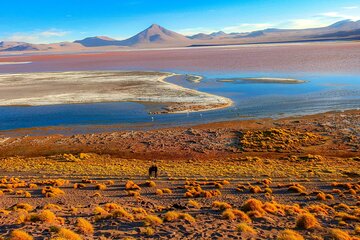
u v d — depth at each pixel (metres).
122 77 121.12
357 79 97.31
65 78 123.19
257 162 42.41
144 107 73.00
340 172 35.78
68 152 49.47
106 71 146.75
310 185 30.62
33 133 58.91
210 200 25.20
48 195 26.69
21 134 58.50
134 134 56.12
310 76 108.06
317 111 65.62
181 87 94.62
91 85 103.88
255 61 170.25
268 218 17.73
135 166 40.97
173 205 21.98
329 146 48.19
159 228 15.12
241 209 19.83
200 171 37.44
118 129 59.50
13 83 113.81
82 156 46.66
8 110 74.50
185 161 44.03
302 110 66.94
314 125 56.88
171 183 32.03
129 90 92.38
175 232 14.43
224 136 53.72
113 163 43.06
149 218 16.19
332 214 20.48
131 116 66.81
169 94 84.81
